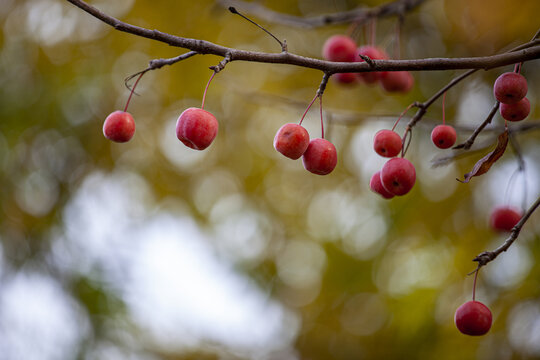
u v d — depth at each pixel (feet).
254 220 19.88
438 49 15.24
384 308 17.43
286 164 18.95
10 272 16.37
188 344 18.24
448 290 15.07
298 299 20.47
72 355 15.47
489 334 14.12
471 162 15.15
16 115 16.88
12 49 16.89
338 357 18.74
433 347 14.97
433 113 15.23
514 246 14.37
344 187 18.56
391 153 7.09
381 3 15.16
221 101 17.53
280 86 16.70
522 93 6.16
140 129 17.79
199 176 19.03
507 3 12.85
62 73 16.90
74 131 17.42
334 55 9.57
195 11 15.96
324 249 19.03
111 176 18.15
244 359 18.84
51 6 16.57
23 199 17.16
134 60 16.83
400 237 16.57
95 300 16.29
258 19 16.01
